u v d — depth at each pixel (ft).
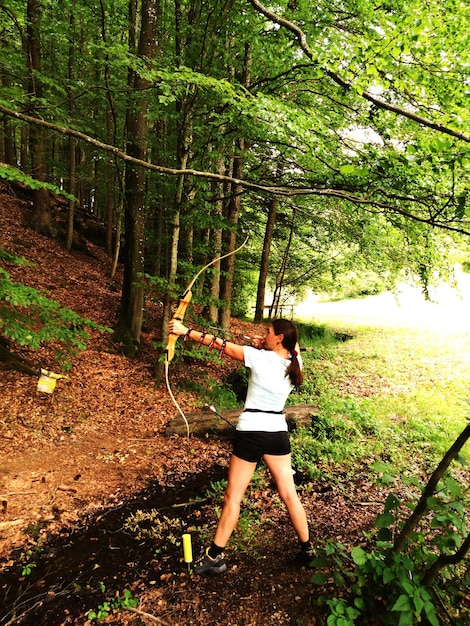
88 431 16.65
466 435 6.28
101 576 9.07
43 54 27.09
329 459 15.26
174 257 21.17
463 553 6.14
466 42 12.48
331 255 46.98
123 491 12.92
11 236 34.99
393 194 12.87
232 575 8.89
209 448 16.46
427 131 13.92
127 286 25.73
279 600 8.11
